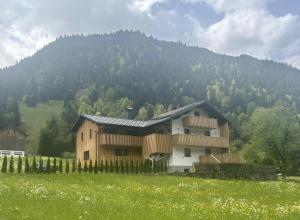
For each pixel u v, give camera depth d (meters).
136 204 20.95
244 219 17.77
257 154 83.62
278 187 38.81
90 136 61.91
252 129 91.69
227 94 195.25
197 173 49.47
